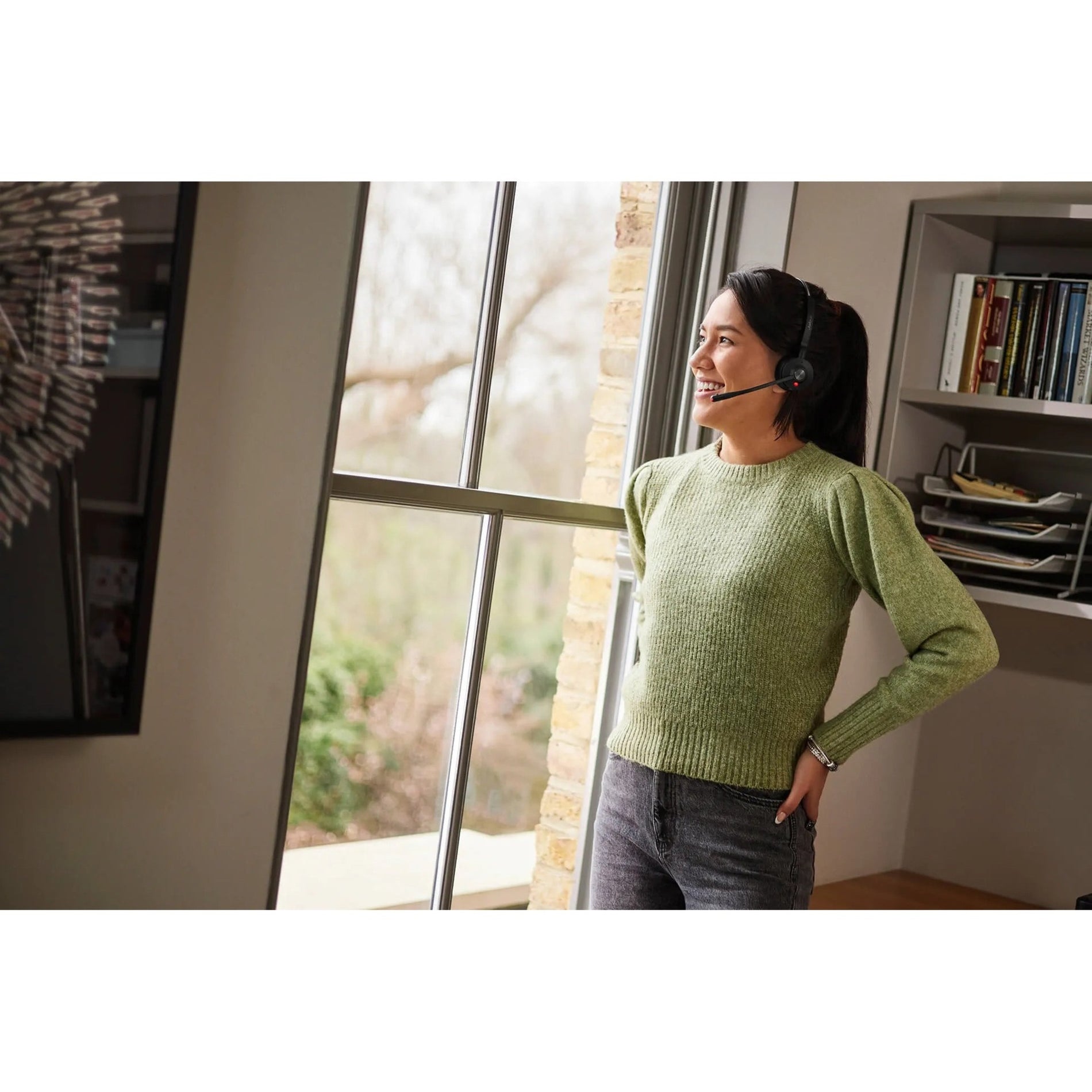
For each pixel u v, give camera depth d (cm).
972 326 254
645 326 214
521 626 197
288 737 153
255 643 147
